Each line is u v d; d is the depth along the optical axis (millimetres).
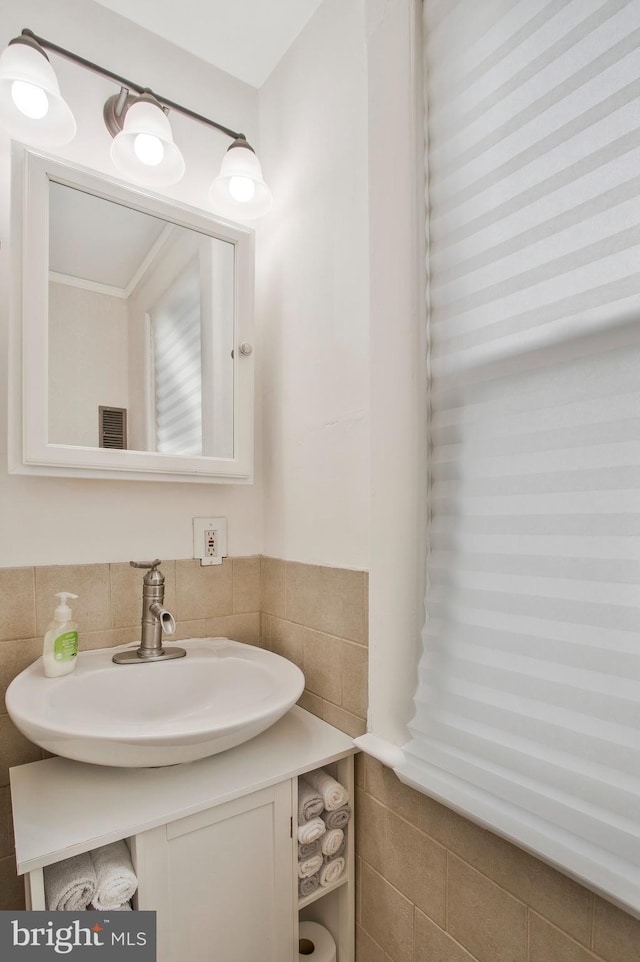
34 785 812
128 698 1002
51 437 1013
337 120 1102
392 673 914
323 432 1131
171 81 1253
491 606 754
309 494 1173
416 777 813
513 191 739
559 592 662
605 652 608
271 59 1312
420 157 880
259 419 1378
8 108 947
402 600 897
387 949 928
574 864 609
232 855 802
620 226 612
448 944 811
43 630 1033
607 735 600
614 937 606
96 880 695
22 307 966
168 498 1210
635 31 597
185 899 754
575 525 650
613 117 619
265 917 842
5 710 965
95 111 1134
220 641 1220
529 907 699
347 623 1041
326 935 1022
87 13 1130
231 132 1229
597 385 636
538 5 702
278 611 1273
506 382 750
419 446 875
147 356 1142
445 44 847
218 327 1245
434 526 866
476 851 772
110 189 1084
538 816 666
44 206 994
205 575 1265
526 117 720
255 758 912
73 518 1078
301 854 911
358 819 1004
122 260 1120
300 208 1227
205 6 1153
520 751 689
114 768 872
